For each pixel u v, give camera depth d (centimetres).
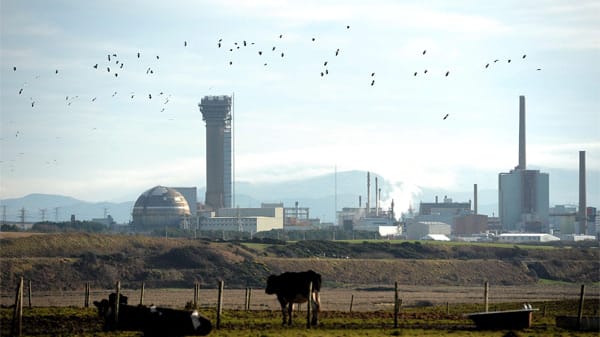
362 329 10375
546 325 11325
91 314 12669
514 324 10469
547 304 17562
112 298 10044
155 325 9138
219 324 10262
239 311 13950
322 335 9356
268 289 10894
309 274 10819
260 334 9338
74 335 9606
